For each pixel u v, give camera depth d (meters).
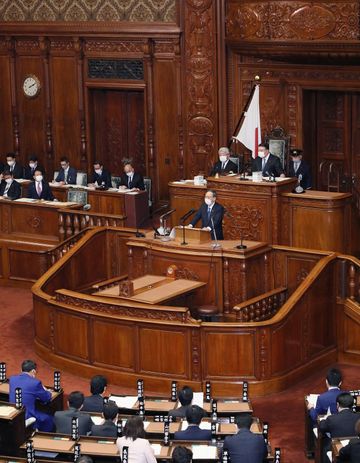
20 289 21.20
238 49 22.50
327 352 17.05
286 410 15.13
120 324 15.95
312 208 18.44
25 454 12.26
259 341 15.55
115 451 11.35
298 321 16.27
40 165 26.22
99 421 12.58
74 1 24.92
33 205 21.17
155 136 24.67
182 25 23.75
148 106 24.59
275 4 21.30
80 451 11.30
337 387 12.98
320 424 12.16
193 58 23.78
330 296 17.08
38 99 25.92
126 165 22.98
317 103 23.36
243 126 21.12
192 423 11.84
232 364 15.59
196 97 23.92
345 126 23.16
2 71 26.17
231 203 18.98
